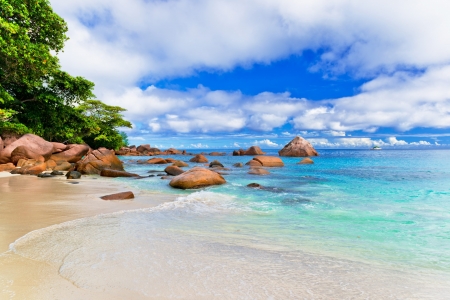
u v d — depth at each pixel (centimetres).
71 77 2412
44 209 661
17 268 320
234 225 605
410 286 326
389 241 513
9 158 1838
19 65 1838
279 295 286
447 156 4991
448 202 922
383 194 1086
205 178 1239
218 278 320
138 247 418
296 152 4416
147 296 268
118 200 834
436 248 476
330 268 372
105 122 4681
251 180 1548
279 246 462
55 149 2197
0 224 515
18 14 1819
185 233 517
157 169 2258
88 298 257
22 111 2428
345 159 3969
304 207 830
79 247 405
